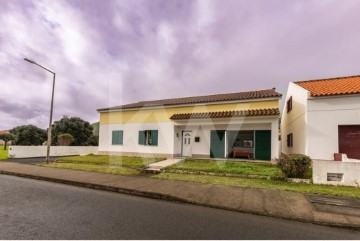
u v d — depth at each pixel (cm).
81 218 491
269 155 1373
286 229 458
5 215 505
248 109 1404
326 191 718
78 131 3166
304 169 888
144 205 615
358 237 429
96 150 2631
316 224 492
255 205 598
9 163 1486
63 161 1534
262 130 1402
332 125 1012
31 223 457
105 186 817
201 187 788
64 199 656
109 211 548
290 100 1512
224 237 408
